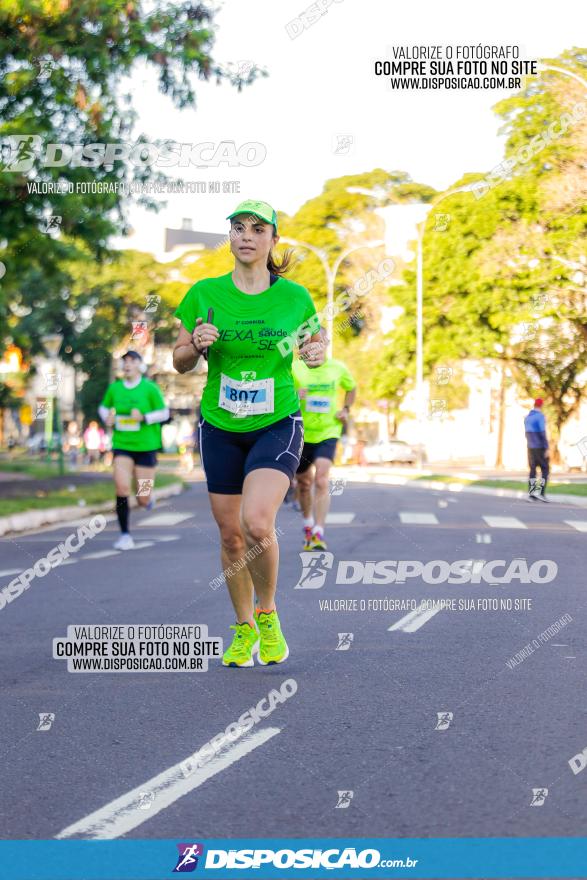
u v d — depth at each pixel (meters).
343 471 50.50
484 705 7.19
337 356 58.41
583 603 11.60
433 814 5.13
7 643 9.36
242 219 7.86
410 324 51.28
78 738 6.50
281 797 5.40
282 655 8.48
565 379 45.00
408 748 6.22
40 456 51.59
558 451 46.06
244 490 7.90
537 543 17.69
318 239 55.16
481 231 42.00
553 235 40.06
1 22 21.39
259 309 7.95
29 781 5.70
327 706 7.21
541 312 42.31
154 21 21.84
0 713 7.10
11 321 29.72
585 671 8.24
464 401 65.31
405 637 9.71
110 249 24.22
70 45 21.77
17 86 21.50
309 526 15.78
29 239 23.56
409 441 67.00
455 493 34.09
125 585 12.76
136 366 16.39
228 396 8.01
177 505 27.98
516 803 5.27
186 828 5.00
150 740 6.45
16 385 32.69
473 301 43.62
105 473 37.03
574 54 35.19
